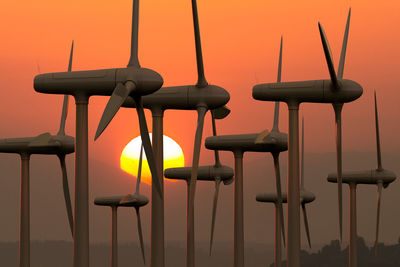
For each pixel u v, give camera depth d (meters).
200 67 58.81
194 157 57.50
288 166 59.78
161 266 58.41
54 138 68.69
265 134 75.88
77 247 46.41
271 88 60.75
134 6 47.62
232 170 92.75
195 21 56.84
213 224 88.50
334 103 59.91
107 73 46.12
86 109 46.97
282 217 79.19
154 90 46.25
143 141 47.34
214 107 60.00
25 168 76.31
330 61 56.19
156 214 58.88
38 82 47.25
